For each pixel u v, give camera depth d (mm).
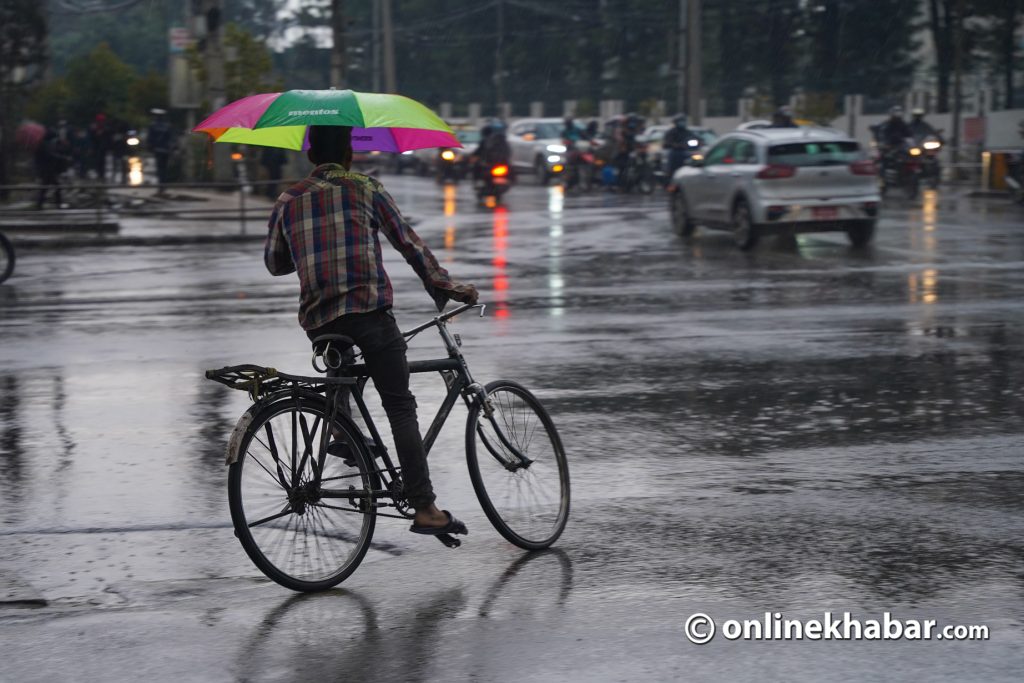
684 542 11883
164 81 94562
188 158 69250
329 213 10867
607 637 9555
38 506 13180
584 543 11914
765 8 130750
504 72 161750
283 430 10766
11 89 71812
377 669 9031
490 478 11805
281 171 63750
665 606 10195
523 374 20109
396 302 28969
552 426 12227
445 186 84125
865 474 14266
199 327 25406
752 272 34156
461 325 25328
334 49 65438
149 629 9844
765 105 99688
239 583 10922
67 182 70938
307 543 10789
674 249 40844
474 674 8906
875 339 23375
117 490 13781
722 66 134125
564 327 25000
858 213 39656
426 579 11000
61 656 9305
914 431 16344
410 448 11172
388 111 11227
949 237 42719
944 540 11836
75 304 29328
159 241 45562
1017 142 83812
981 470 14414
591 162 74062
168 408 17875
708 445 15633
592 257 38531
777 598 10328
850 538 11930
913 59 126000
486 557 11578
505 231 47688
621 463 14797
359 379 11203
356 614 10156
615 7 149125
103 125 76375
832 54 125875
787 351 22172
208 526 12523
